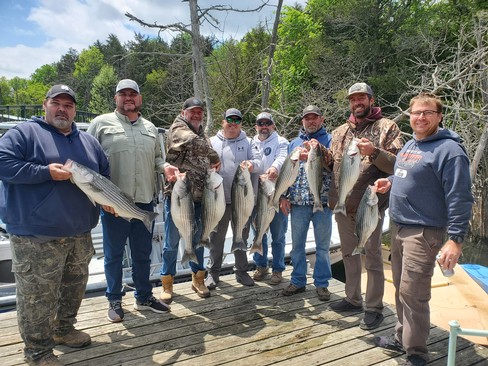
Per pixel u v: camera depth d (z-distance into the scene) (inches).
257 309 168.7
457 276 226.4
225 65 589.9
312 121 175.8
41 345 120.4
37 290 116.3
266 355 134.5
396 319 160.9
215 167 165.0
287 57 780.0
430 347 141.9
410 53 676.1
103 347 137.5
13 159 110.1
